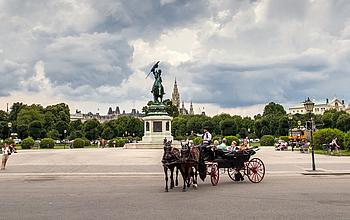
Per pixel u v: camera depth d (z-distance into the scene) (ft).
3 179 91.35
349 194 61.67
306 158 155.33
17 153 211.61
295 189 68.23
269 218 43.73
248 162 83.46
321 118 603.67
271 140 341.82
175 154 69.05
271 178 88.07
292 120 536.01
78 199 59.21
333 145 189.78
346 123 523.70
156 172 102.01
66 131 526.98
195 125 565.53
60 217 45.68
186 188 72.13
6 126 490.90
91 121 559.79
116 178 91.71
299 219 43.11
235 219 43.37
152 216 45.52
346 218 43.55
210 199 58.18
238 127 568.41
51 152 225.15
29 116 509.35
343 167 110.73
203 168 75.82
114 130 564.30
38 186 76.69
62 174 98.53
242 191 66.80
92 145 400.06
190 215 45.88
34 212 48.96
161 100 267.80
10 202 56.85
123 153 198.70
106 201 57.06
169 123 256.52
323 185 73.77
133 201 56.90
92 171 105.60
